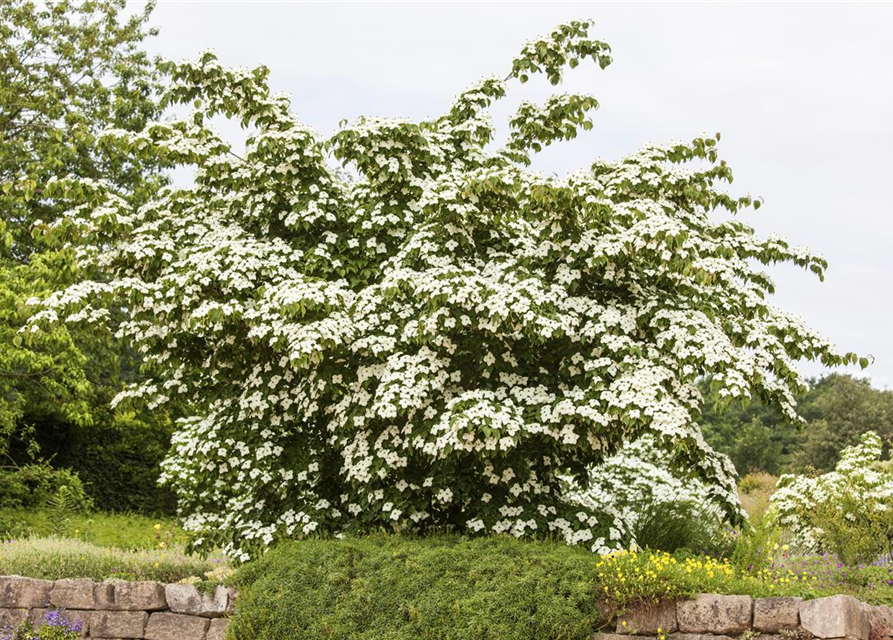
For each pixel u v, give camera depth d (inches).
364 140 343.9
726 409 294.2
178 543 533.3
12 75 762.2
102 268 354.6
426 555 303.0
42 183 713.0
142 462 732.0
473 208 323.0
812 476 459.5
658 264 319.3
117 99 768.3
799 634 275.3
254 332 311.7
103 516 654.5
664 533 433.7
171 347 352.5
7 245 580.4
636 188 352.2
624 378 300.8
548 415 306.0
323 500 357.4
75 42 792.9
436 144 373.4
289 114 376.5
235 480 385.4
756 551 367.9
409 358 319.0
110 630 325.1
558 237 325.1
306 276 335.3
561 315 308.5
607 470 470.9
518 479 337.7
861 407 1259.8
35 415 693.3
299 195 358.0
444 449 297.7
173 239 362.3
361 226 356.2
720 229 387.2
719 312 350.3
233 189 368.2
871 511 394.0
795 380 326.6
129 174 786.2
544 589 282.2
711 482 351.3
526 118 401.4
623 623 284.5
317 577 305.9
